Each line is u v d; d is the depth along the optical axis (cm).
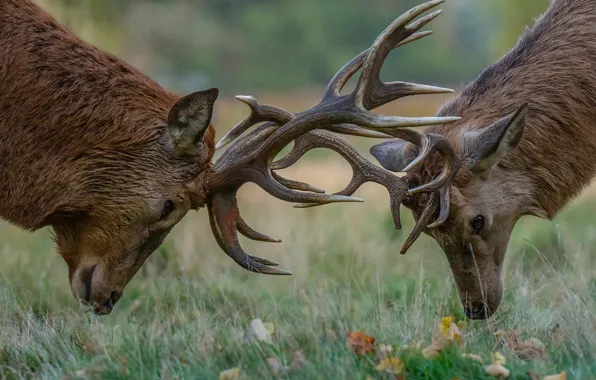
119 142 1113
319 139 1186
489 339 1152
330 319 1098
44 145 1109
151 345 1038
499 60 1362
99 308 1148
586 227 1831
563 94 1314
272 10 8050
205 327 1120
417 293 1253
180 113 1098
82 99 1112
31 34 1120
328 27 8150
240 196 2445
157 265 1503
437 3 1144
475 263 1270
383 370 945
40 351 1075
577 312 1134
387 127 1117
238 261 1159
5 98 1106
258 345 1012
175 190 1129
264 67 7694
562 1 1377
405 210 1916
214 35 7275
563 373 937
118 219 1126
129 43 6150
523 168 1293
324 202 1130
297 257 1586
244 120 1177
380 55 1144
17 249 1678
